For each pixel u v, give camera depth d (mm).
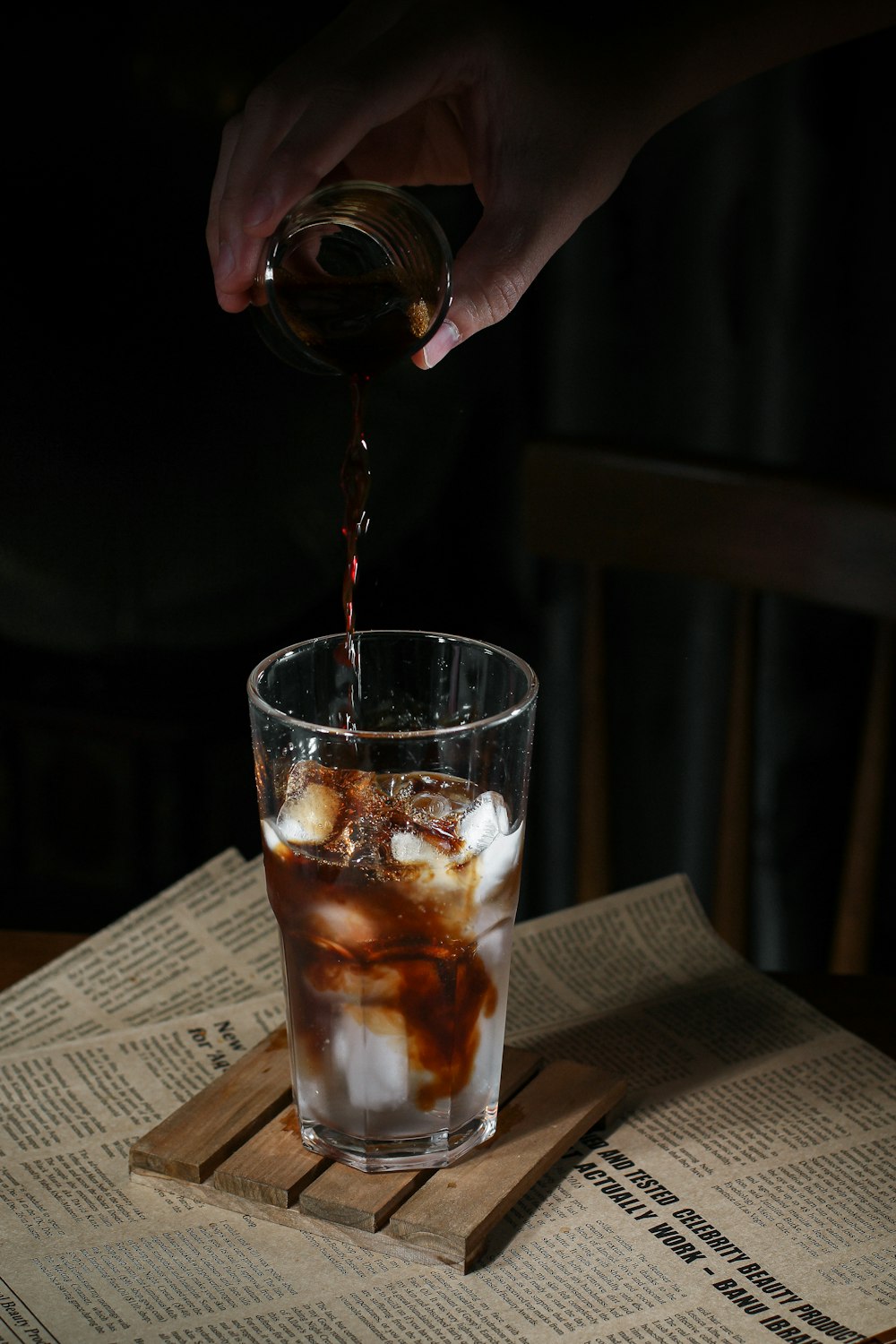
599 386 1439
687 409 1431
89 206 1310
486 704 908
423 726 915
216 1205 863
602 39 1010
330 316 917
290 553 1426
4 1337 803
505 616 1569
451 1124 862
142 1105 912
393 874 836
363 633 906
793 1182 874
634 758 1569
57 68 1280
